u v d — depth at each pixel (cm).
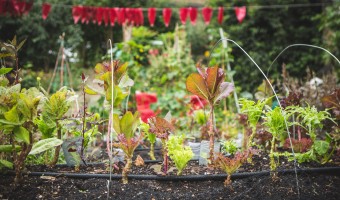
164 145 194
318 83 370
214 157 198
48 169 204
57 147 208
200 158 215
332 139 217
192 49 1025
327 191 178
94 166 212
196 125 354
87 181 185
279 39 769
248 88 758
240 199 168
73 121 216
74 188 179
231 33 779
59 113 195
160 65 613
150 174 197
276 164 207
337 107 220
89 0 955
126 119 189
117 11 519
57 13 909
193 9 498
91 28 968
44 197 168
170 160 219
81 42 961
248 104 211
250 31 775
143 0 1022
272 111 186
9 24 862
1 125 166
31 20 864
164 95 556
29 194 170
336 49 641
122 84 202
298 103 237
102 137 288
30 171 199
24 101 167
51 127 194
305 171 197
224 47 539
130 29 680
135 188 179
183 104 523
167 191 178
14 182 178
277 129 186
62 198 167
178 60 599
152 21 502
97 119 237
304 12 781
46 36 887
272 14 766
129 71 550
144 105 373
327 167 203
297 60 777
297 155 207
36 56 889
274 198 169
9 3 482
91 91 200
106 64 202
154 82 608
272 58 768
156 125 192
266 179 186
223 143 234
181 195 172
